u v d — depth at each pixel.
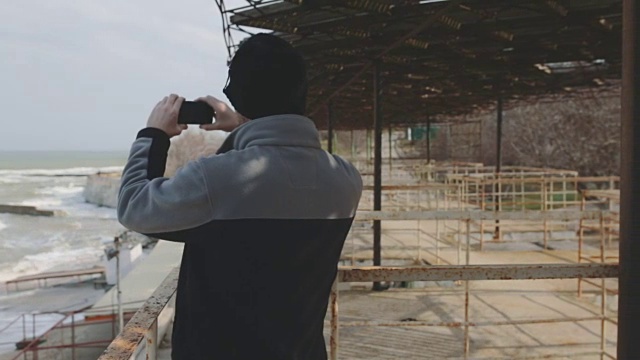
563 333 4.66
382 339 4.49
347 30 5.34
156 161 1.12
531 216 4.57
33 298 16.84
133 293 8.44
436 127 28.06
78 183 80.94
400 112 16.47
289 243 1.03
